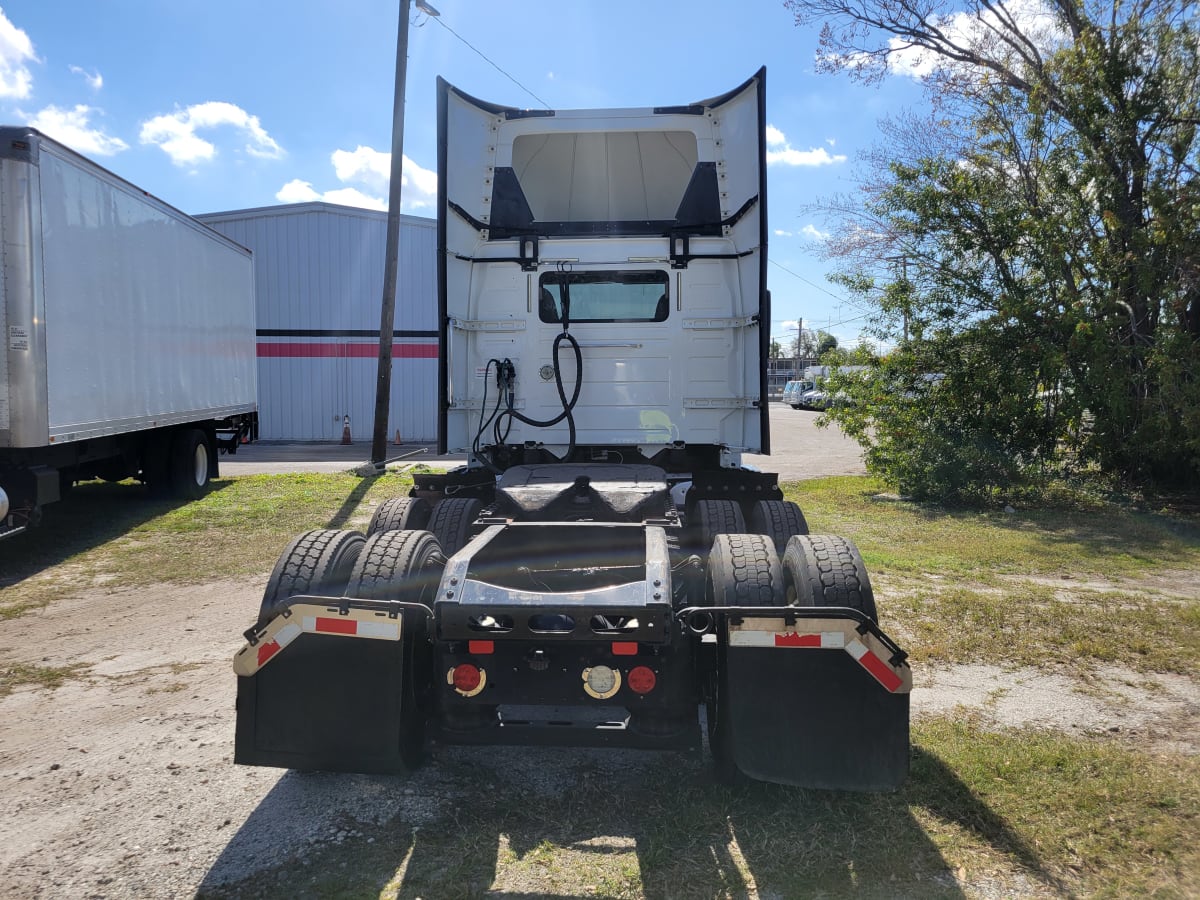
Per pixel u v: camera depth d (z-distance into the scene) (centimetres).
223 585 702
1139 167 1175
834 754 297
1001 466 1159
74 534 909
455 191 575
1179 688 460
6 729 411
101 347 859
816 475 1545
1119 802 329
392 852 300
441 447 570
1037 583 712
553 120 598
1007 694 450
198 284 1152
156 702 446
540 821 321
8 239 710
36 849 304
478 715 315
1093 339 1112
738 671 300
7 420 719
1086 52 1163
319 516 1024
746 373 585
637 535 385
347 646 306
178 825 320
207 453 1256
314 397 2306
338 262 2288
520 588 393
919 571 745
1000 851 297
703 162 594
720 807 326
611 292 591
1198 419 1056
